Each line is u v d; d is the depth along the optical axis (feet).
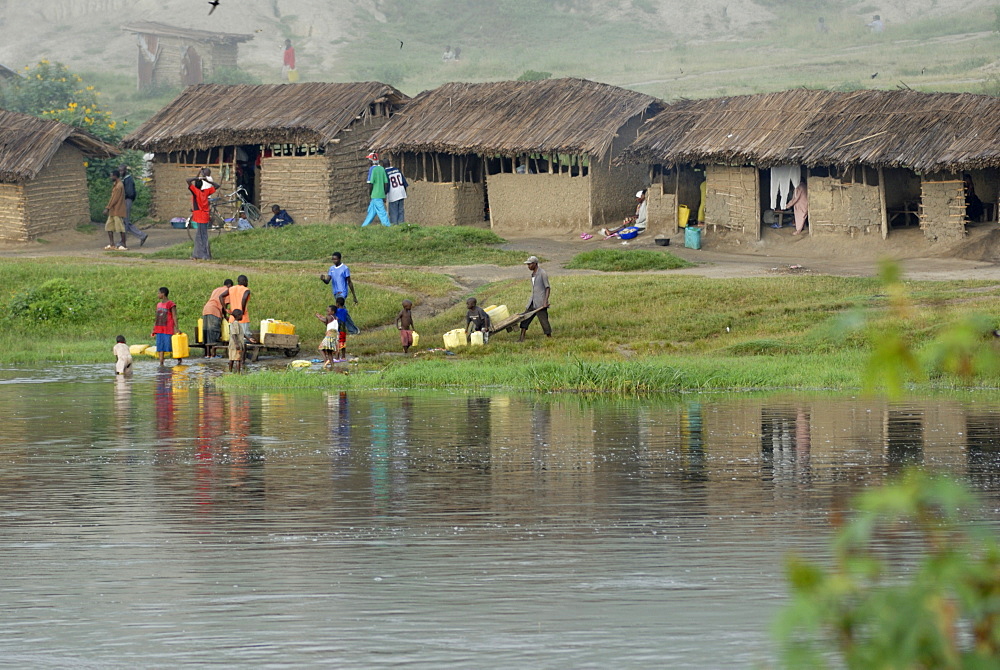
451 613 96.02
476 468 163.84
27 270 432.66
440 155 554.87
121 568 111.14
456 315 378.73
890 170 459.32
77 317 398.42
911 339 286.66
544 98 546.26
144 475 159.94
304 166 563.07
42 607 99.04
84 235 565.12
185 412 229.86
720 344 321.52
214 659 85.92
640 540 120.06
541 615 95.14
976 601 29.07
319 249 498.28
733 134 482.69
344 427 206.39
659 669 82.17
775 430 197.77
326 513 135.03
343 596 100.99
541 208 531.50
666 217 507.30
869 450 175.73
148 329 392.68
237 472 161.89
